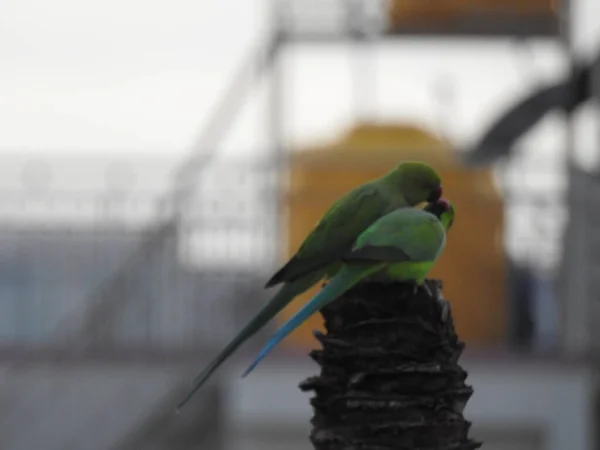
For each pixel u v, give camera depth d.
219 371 15.12
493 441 15.17
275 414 15.02
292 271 6.49
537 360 15.21
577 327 15.91
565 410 15.09
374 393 5.81
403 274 6.03
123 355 15.31
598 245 15.83
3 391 15.20
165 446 15.51
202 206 15.84
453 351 5.93
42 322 16.02
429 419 5.77
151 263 15.88
